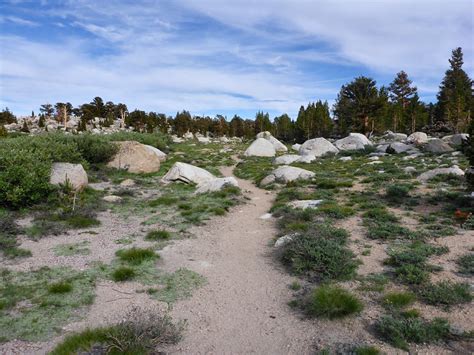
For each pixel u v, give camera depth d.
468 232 12.40
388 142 49.31
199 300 9.04
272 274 10.59
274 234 14.42
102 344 6.73
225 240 13.91
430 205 16.08
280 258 11.66
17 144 22.31
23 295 8.77
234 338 7.38
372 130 62.84
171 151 49.12
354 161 35.72
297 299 8.90
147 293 9.28
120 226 15.24
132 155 29.16
